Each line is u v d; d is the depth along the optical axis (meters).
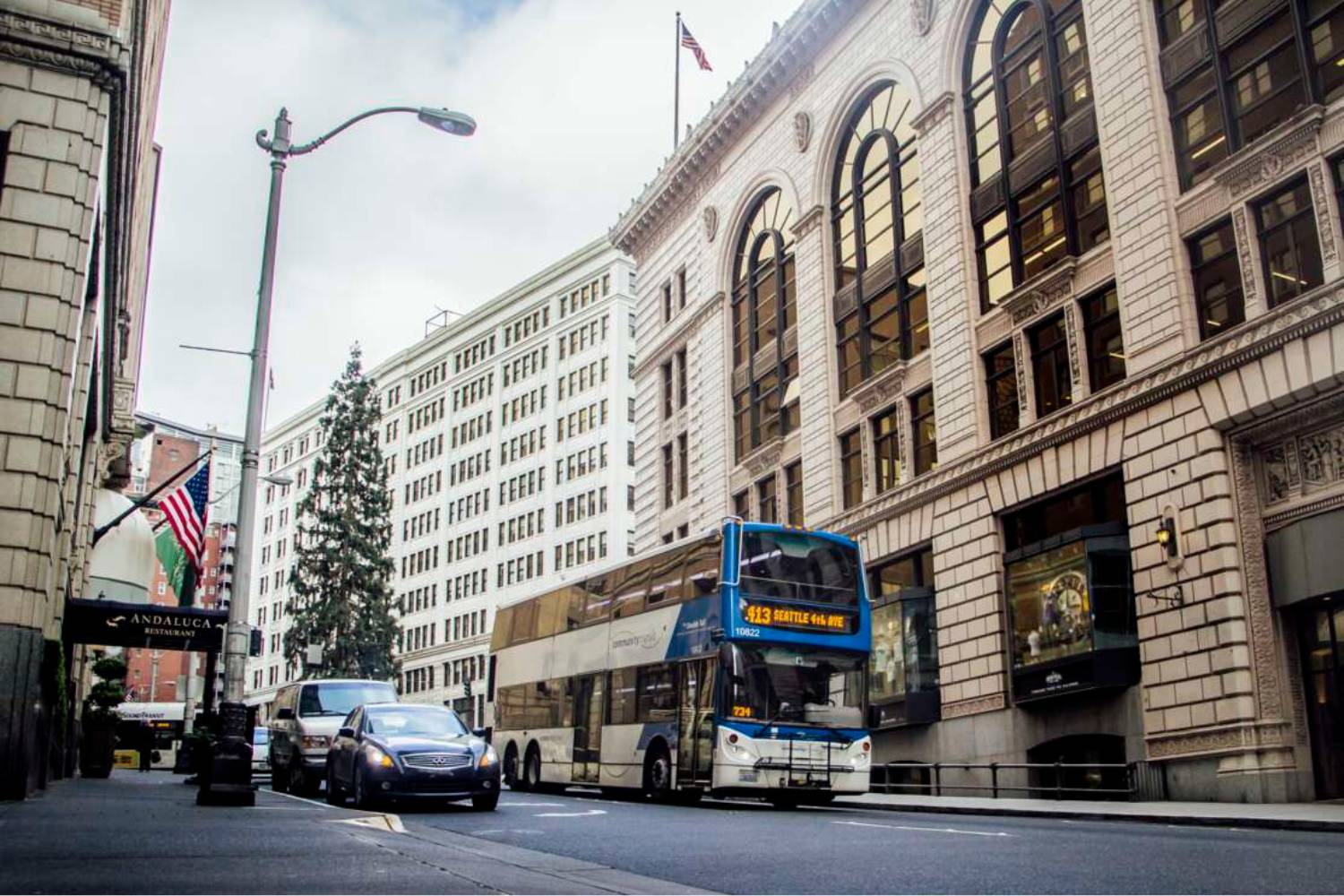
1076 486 26.45
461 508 95.81
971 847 11.06
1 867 7.31
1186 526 22.91
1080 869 8.88
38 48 17.61
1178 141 24.62
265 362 16.73
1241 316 22.64
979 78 31.70
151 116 34.12
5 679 15.66
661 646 21.91
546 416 88.06
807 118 40.03
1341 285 20.11
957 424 30.73
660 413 50.59
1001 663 28.06
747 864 9.56
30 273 17.00
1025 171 29.30
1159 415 23.92
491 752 17.94
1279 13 22.23
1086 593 24.97
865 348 36.09
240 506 16.16
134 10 19.55
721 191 46.31
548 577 84.00
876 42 36.22
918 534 32.09
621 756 22.91
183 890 6.47
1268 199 22.28
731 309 45.34
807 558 20.55
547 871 8.55
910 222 34.31
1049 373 28.11
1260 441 22.27
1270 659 21.48
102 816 12.35
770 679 19.64
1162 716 23.03
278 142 17.44
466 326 99.25
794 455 39.44
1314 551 20.77
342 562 67.19
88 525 29.67
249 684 120.75
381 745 17.25
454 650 92.06
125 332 32.34
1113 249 25.78
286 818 12.67
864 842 11.68
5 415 16.47
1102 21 26.66
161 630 27.52
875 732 33.09
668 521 48.78
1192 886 7.73
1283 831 14.39
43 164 17.41
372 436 71.19
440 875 7.59
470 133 18.25
